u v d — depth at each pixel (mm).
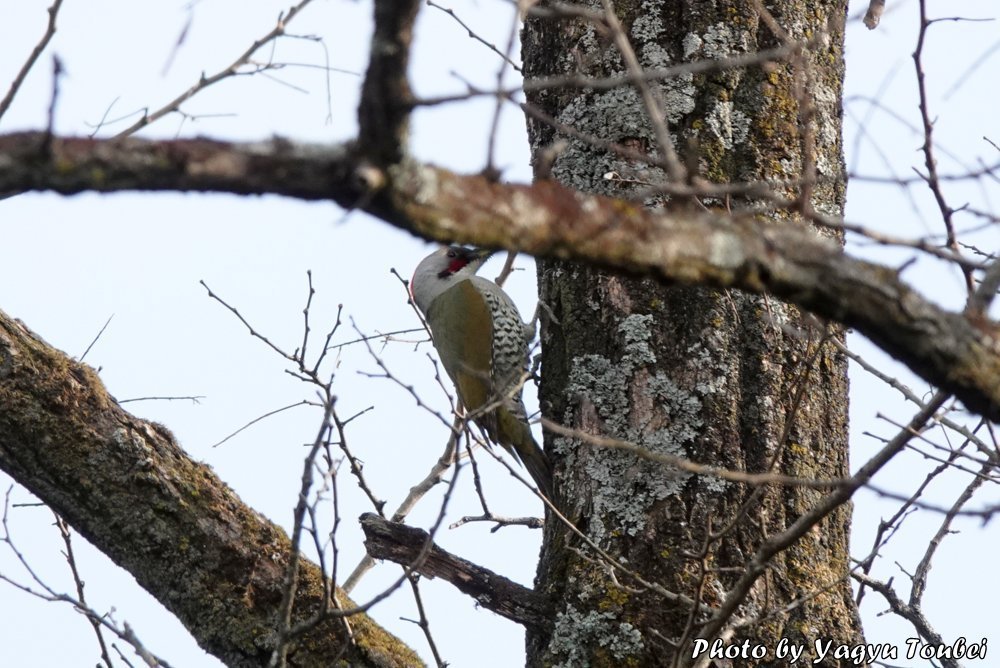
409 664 8719
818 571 8539
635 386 8945
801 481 6309
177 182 4809
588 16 5645
